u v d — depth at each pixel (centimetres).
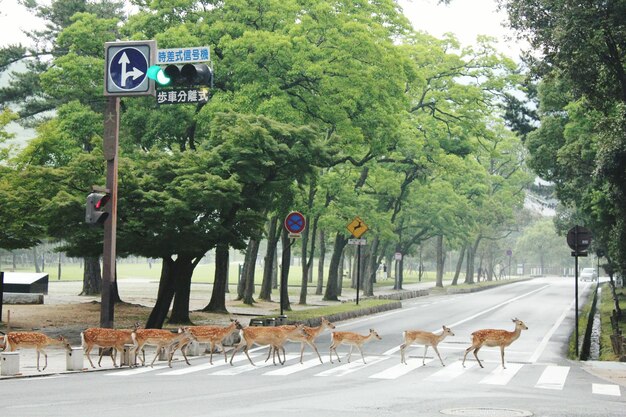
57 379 1784
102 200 2097
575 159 3953
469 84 5491
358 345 2228
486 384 1794
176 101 1795
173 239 2766
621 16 2839
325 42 3844
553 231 14538
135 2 3978
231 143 3002
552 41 3016
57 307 3966
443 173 6675
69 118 3766
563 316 4294
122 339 2028
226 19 3725
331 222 5188
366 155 4650
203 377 1856
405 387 1712
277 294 6297
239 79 3578
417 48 5538
